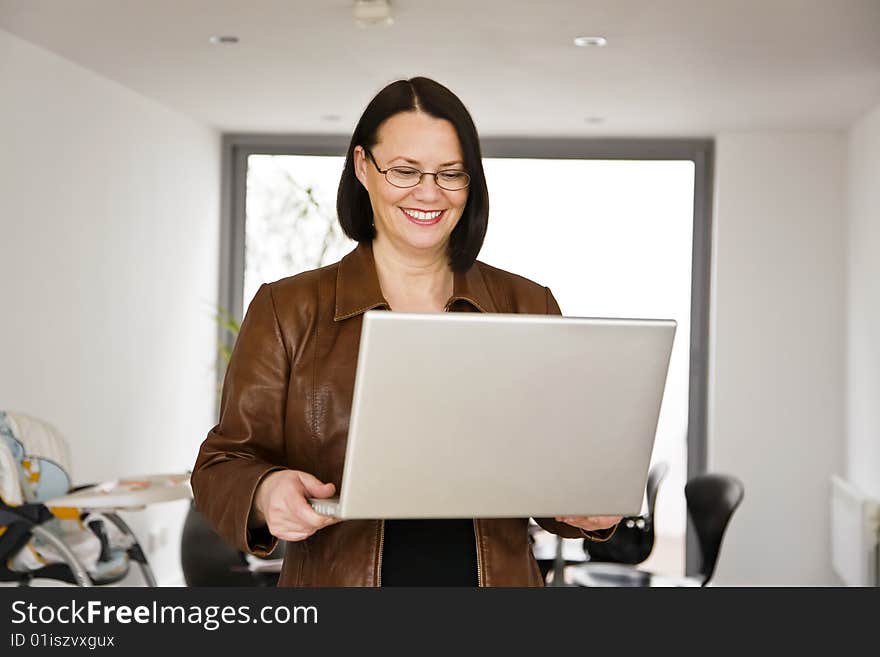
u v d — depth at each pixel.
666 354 1.29
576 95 5.32
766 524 6.14
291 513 1.36
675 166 6.55
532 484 1.29
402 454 1.24
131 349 5.51
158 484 3.90
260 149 6.75
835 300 6.11
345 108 5.82
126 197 5.39
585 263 6.61
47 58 4.61
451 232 1.63
